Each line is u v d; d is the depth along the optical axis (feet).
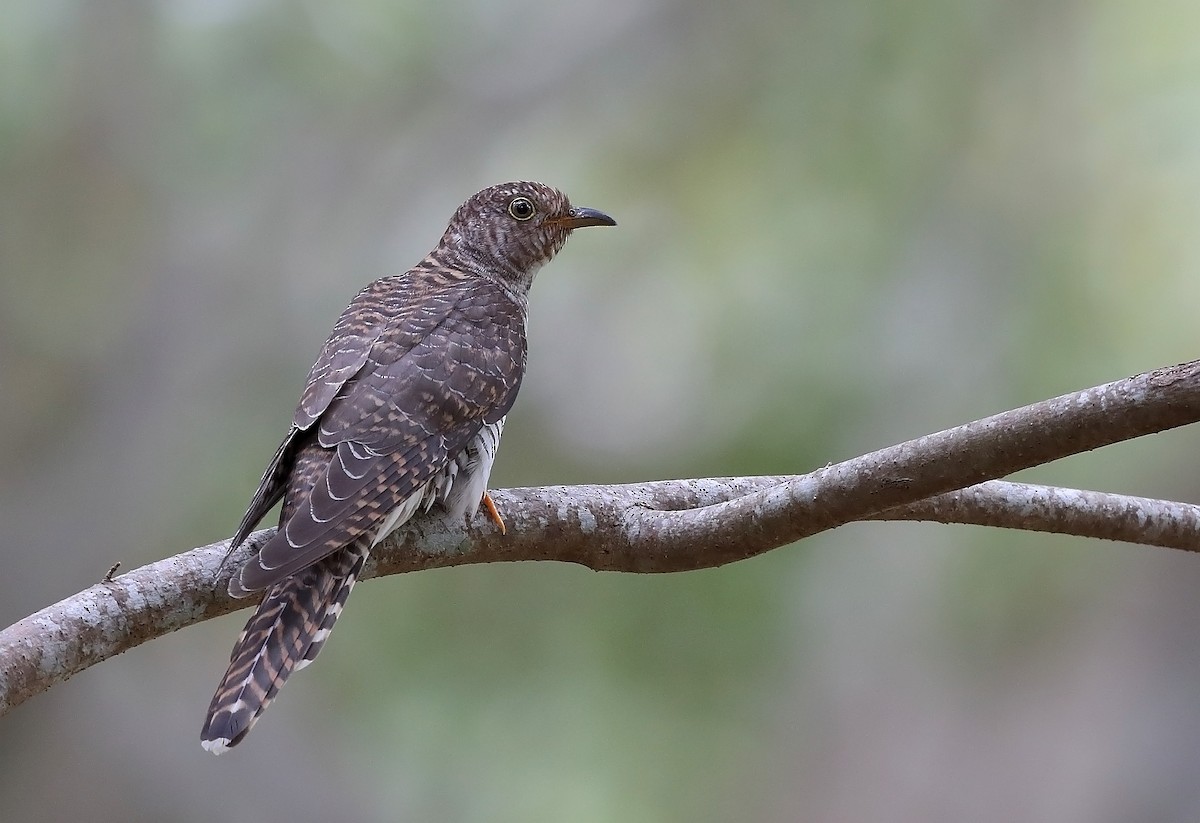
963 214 45.83
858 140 46.16
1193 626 46.88
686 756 41.63
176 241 48.62
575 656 41.37
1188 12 45.98
